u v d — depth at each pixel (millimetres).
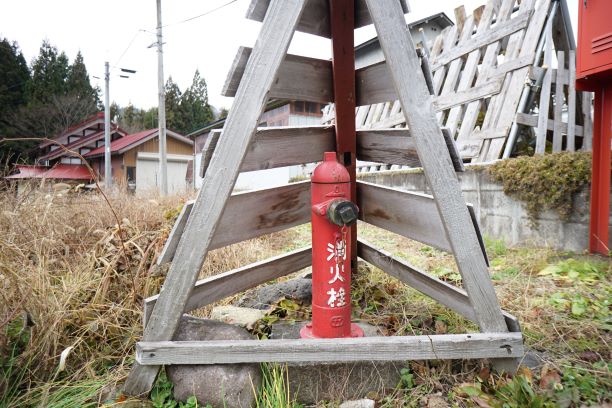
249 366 1610
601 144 3164
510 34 4773
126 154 21609
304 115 15836
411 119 1609
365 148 2283
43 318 1848
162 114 13195
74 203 3730
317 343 1584
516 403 1468
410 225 1963
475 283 1666
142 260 2395
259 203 1904
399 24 1597
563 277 2836
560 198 3438
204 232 1588
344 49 2201
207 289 1878
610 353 1854
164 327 1618
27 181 3305
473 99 5004
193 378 1597
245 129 1568
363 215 2359
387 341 1600
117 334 2084
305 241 4895
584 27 3043
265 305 2508
